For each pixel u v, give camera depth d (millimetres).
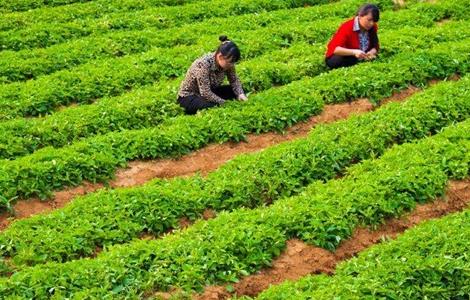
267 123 17266
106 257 12219
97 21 24438
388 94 18984
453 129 16594
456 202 14742
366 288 11539
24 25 24109
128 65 20375
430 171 14891
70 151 15594
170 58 20766
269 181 14789
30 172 14750
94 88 19312
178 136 16422
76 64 21266
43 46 22953
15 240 12828
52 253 12680
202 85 17312
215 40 22344
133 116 17469
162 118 17594
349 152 15859
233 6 25969
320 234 13234
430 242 12625
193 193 14320
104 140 16156
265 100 17812
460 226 13211
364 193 14117
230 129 16797
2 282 11516
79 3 26656
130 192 14188
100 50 21906
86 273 11797
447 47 21219
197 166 16109
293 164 15211
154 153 16125
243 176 14820
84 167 15289
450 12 25391
